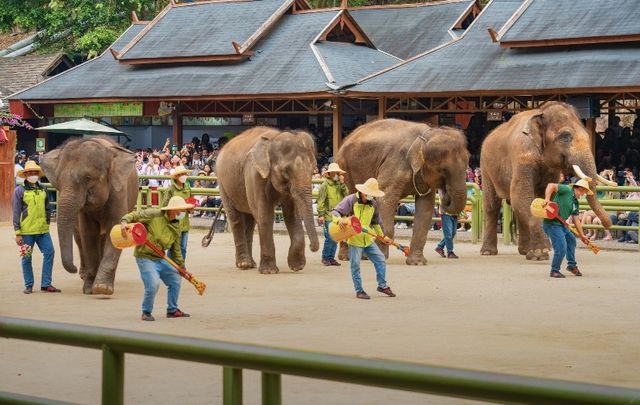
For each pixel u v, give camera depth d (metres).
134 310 14.48
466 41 32.56
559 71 29.09
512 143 21.19
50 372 10.48
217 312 14.23
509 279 17.77
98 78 38.03
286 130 18.72
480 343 11.81
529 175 20.92
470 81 30.05
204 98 34.53
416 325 13.09
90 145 15.70
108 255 15.91
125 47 38.25
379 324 13.19
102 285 15.77
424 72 31.27
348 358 4.05
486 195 22.23
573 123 20.73
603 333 12.49
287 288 16.78
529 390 3.66
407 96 30.94
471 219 24.94
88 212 15.86
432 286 16.88
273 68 34.72
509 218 24.39
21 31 57.91
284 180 18.25
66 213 15.40
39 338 4.81
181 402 9.07
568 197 17.98
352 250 15.48
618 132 32.53
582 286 16.83
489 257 21.62
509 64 30.28
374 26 40.44
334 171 19.84
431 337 12.21
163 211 13.35
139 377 10.22
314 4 49.69
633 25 29.28
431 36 38.97
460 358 10.89
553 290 16.36
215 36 36.97
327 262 20.19
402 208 27.33
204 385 9.81
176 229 13.51
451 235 21.39
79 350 11.75
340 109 32.59
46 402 4.90
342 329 12.80
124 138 40.25
